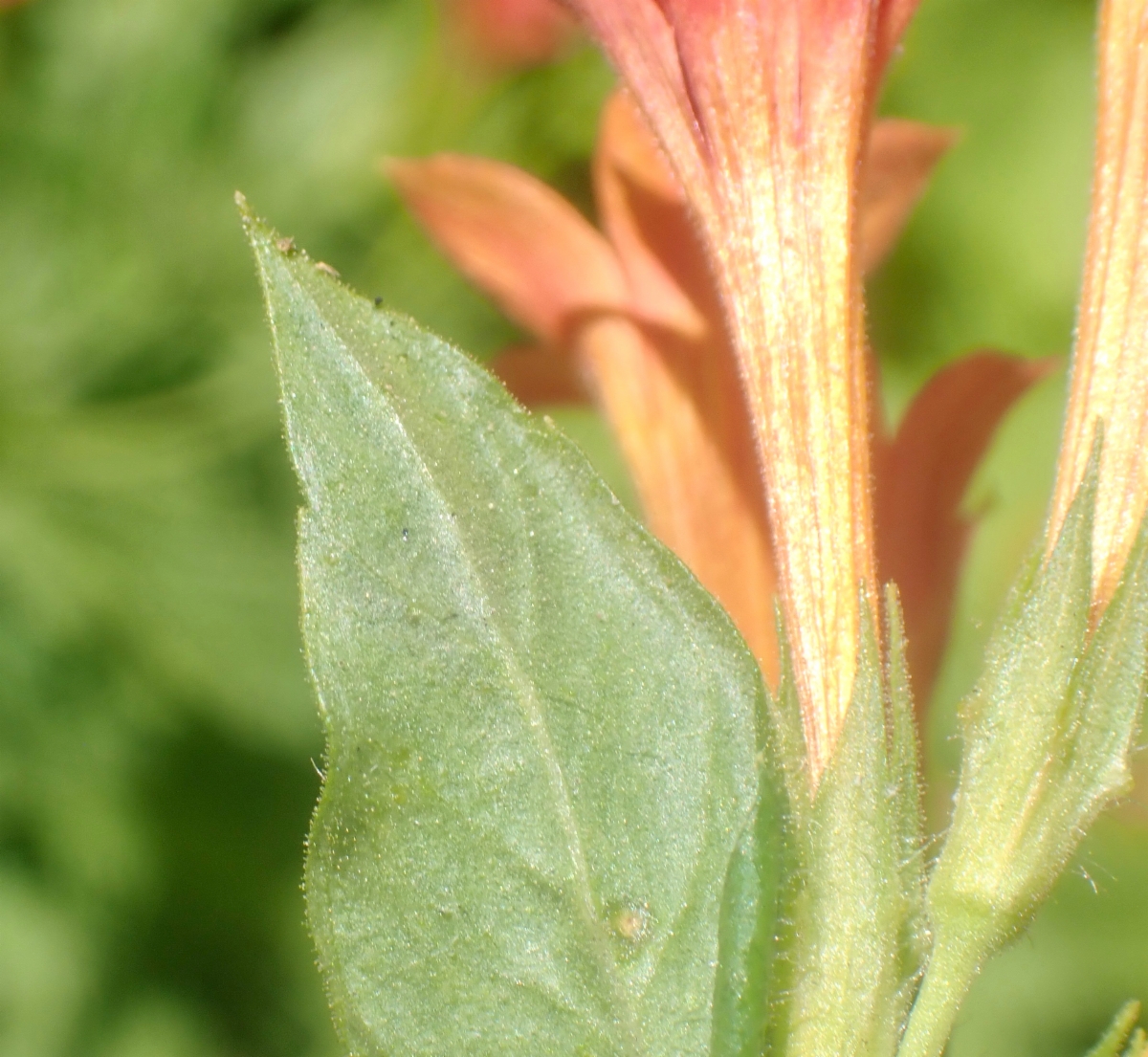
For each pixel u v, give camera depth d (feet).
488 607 0.34
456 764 0.34
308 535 0.34
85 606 0.63
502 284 0.41
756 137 0.36
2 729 0.62
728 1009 0.34
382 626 0.34
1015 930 0.34
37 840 0.62
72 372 0.66
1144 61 0.35
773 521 0.35
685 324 0.40
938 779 0.42
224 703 0.64
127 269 0.66
